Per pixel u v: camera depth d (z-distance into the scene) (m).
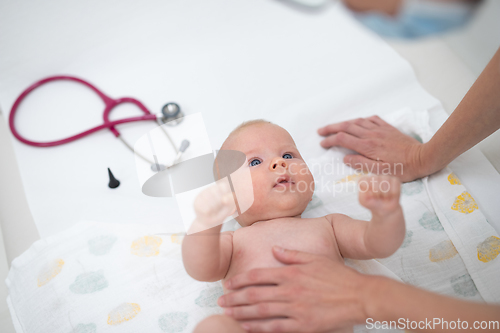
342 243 1.23
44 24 2.03
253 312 0.99
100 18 2.08
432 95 1.91
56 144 1.80
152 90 1.99
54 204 1.63
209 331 0.91
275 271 1.01
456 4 0.44
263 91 1.96
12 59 2.01
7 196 1.70
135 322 1.28
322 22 2.19
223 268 1.18
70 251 1.44
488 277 1.29
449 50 2.03
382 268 1.29
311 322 0.94
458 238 1.36
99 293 1.34
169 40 2.14
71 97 1.99
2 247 1.58
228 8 2.21
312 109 1.83
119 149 1.79
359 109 1.84
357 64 2.02
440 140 1.37
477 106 1.22
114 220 1.54
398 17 0.48
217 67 2.05
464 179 1.53
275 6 2.23
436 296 0.84
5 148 1.86
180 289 1.35
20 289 1.38
